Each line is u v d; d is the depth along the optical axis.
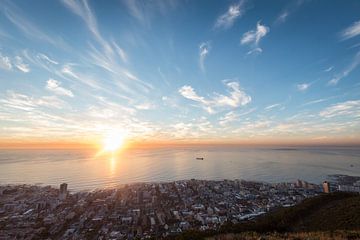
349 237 15.35
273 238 15.88
